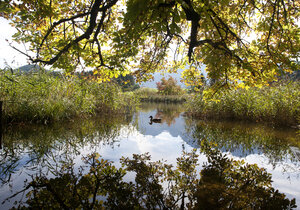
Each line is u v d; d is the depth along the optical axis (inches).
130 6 67.3
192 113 308.3
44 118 189.8
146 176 82.3
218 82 125.6
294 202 62.8
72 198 64.6
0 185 71.7
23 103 176.9
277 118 219.5
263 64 104.7
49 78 225.6
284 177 83.0
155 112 358.0
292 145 136.2
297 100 222.1
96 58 136.9
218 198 65.5
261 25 109.3
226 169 91.3
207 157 108.8
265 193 69.1
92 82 277.1
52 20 119.3
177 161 101.2
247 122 237.1
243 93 260.7
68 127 177.6
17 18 98.5
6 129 155.8
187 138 155.2
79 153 111.4
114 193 68.2
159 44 144.3
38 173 83.0
